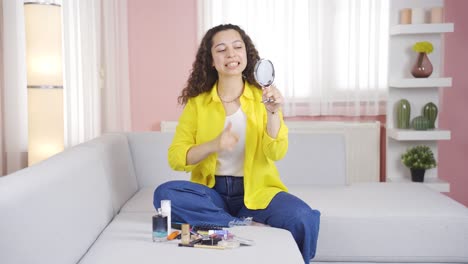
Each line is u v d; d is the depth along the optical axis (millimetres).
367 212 2586
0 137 3822
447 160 4672
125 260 1835
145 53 4535
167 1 4496
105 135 3111
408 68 4277
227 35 2387
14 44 3814
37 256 1620
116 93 4352
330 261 2580
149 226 2271
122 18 4344
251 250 1934
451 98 4598
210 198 2336
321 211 2590
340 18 4379
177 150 2404
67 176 2020
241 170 2441
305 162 3291
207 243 1985
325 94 4426
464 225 2545
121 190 2811
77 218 1994
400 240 2553
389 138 4359
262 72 2199
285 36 4344
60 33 3609
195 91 2496
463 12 4520
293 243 2043
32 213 1646
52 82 3574
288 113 4438
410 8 4203
